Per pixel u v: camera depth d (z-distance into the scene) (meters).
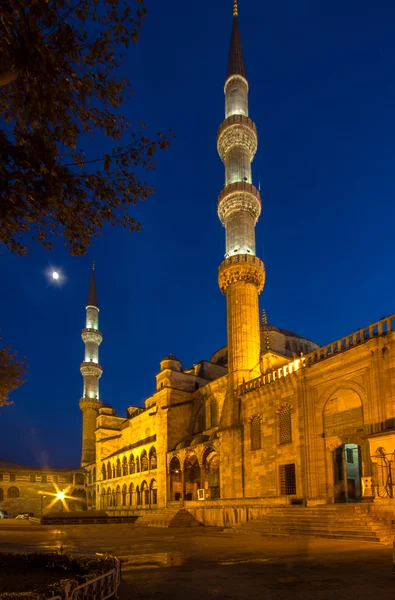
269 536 28.23
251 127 58.44
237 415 47.12
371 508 26.98
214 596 11.32
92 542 26.61
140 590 12.11
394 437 28.81
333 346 36.84
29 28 10.83
